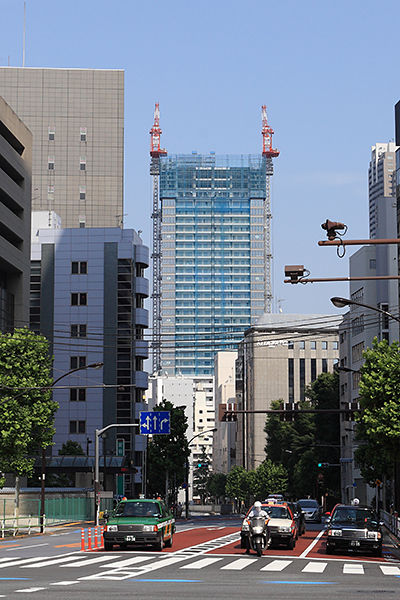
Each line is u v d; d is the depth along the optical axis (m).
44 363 56.09
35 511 59.16
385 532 51.16
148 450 93.56
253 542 28.61
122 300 113.94
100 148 153.50
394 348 42.50
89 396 110.75
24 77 154.38
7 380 53.53
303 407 127.06
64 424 110.31
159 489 98.25
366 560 28.34
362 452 70.88
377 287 100.12
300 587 18.81
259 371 169.75
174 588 18.09
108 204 152.25
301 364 170.75
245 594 17.03
